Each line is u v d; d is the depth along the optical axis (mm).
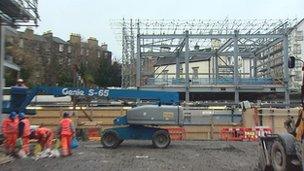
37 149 20281
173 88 52156
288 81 50656
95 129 31547
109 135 24609
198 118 34469
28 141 20031
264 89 51625
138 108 24750
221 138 33594
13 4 19109
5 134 19375
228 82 53750
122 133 24688
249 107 35250
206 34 51688
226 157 20016
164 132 24906
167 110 24828
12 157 19000
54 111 33562
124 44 56719
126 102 33750
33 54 81188
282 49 52656
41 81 76938
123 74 58406
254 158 19531
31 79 67625
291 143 12906
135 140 26516
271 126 34781
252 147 25688
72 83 75250
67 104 34562
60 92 26016
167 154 21375
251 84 52469
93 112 33344
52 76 82125
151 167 16344
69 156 20125
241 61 67500
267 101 54906
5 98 24641
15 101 24484
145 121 24609
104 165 16906
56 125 33438
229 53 59875
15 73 42219
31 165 16875
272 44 54188
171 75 61781
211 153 22000
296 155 12766
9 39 33938
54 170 15555
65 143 20281
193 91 52250
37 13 21609
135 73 56312
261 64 60594
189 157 20000
